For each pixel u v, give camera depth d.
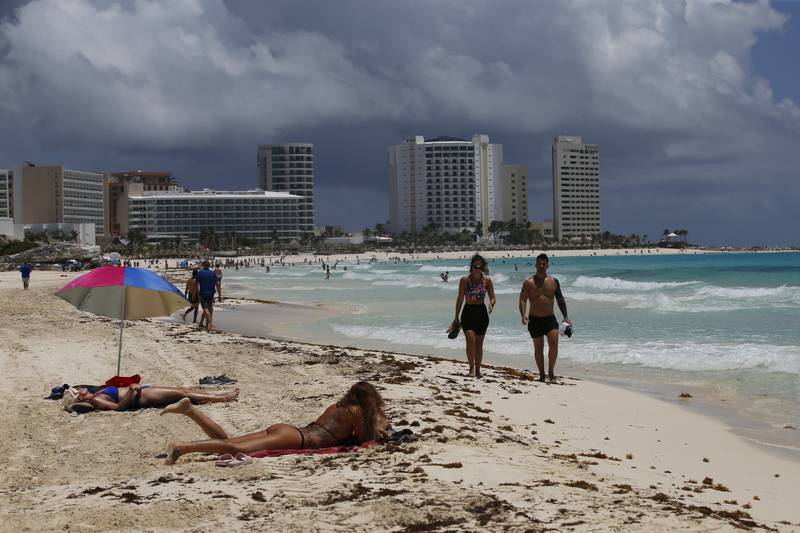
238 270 145.38
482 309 15.08
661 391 14.79
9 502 6.46
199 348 19.34
